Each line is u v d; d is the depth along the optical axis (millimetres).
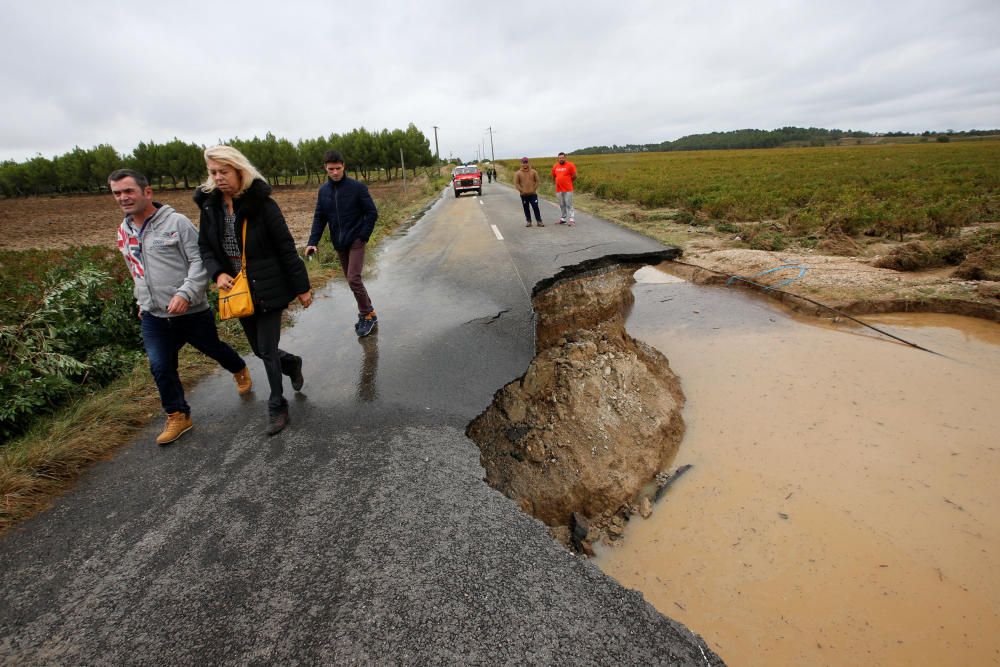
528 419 3910
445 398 3924
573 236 10984
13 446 3188
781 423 4133
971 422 3869
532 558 2301
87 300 5125
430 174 67500
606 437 3812
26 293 5727
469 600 2062
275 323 3359
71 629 2008
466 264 8852
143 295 3092
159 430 3555
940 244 7496
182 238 3100
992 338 5184
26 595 2182
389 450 3182
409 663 1801
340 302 6840
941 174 25469
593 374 4312
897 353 5059
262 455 3172
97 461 3201
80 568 2316
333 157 4684
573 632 1937
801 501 3287
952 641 2369
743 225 11727
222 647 1897
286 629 1954
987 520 2992
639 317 6754
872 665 2301
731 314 6535
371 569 2225
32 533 2562
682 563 2941
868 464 3545
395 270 8828
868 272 7074
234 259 3184
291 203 38312
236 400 3982
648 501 3436
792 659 2359
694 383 4949
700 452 3912
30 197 81500
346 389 4082
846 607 2572
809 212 12102
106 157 81188
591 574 2223
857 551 2879
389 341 5176
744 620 2562
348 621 1974
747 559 2912
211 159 2904
